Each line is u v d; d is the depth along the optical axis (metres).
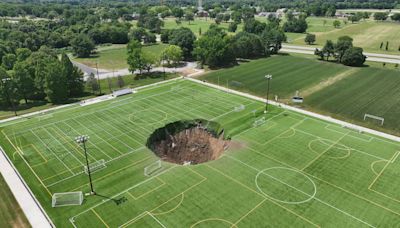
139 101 82.31
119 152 57.69
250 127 66.81
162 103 80.56
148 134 64.12
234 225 40.38
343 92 88.00
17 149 59.28
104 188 47.78
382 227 40.00
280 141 60.91
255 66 117.56
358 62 113.88
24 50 120.62
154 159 55.50
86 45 142.12
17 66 81.25
